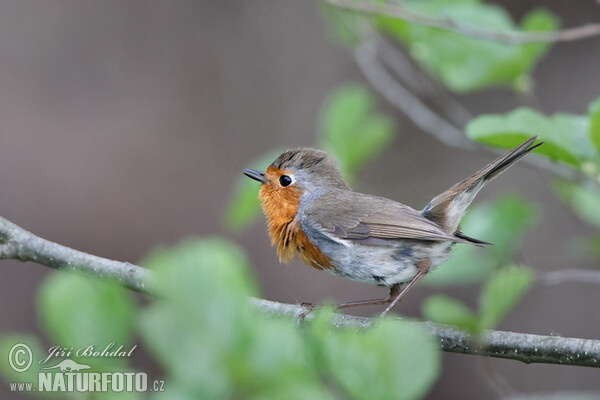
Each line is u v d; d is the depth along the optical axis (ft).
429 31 34.78
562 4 58.03
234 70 60.80
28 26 58.65
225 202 56.85
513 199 28.55
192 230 55.88
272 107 60.44
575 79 57.21
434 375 12.71
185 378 12.37
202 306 12.39
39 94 57.77
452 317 14.66
